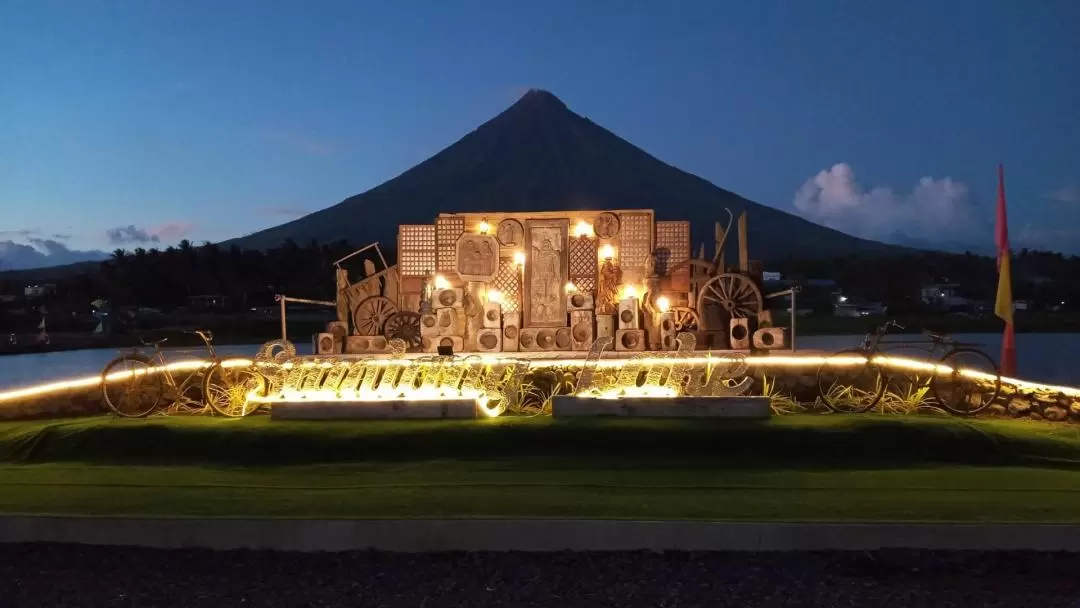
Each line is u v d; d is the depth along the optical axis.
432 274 15.95
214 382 12.81
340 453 10.77
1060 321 56.72
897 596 6.87
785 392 12.57
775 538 7.98
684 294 15.38
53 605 6.93
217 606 6.85
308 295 64.94
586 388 12.24
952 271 95.75
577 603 6.81
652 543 8.05
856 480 9.48
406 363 12.59
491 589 7.12
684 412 11.48
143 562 7.91
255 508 8.73
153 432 11.27
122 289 66.38
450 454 10.70
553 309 15.33
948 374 12.19
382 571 7.61
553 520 8.10
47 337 42.31
